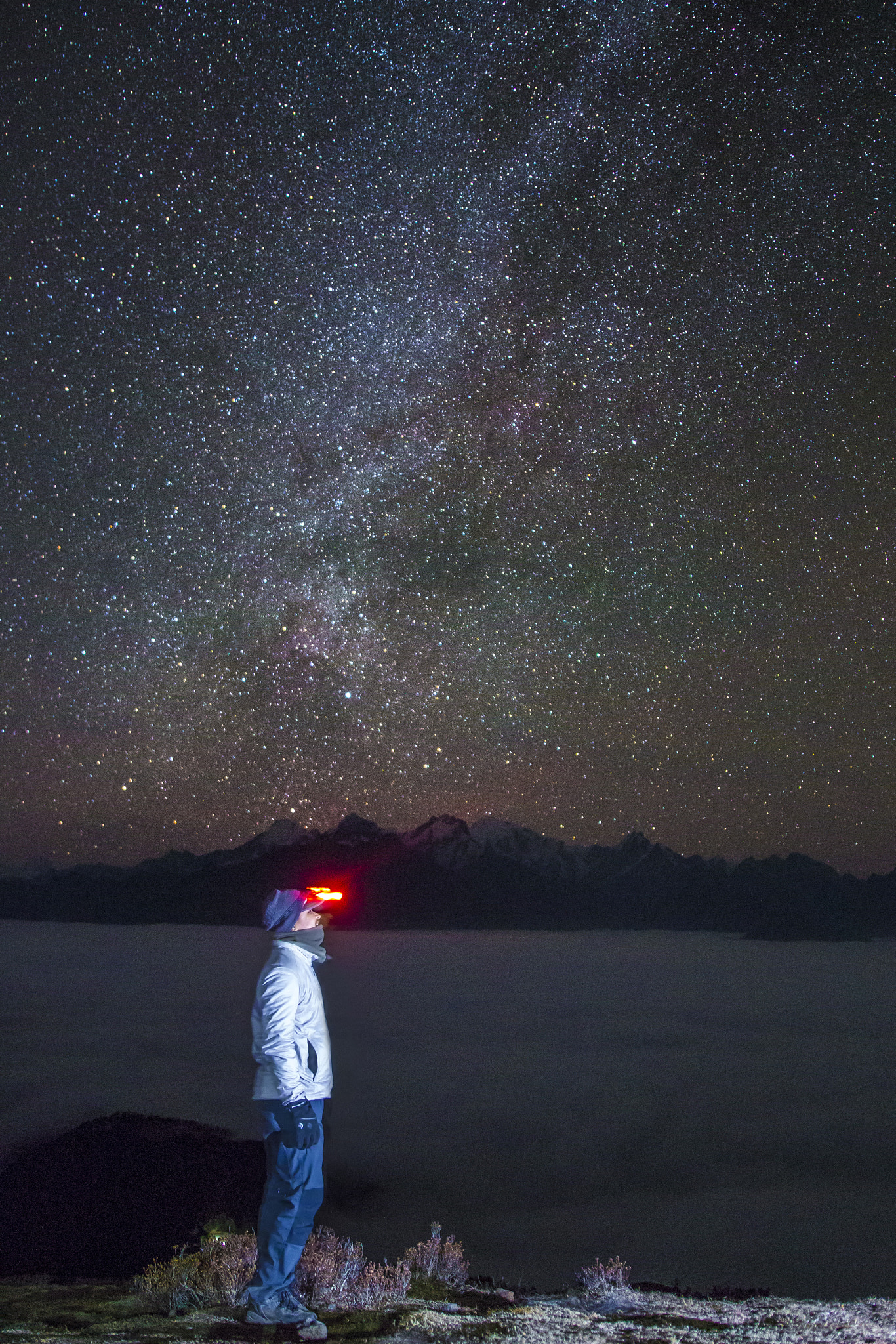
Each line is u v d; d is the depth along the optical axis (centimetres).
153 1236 3797
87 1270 3522
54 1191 4262
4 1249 3697
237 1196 4253
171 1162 4566
